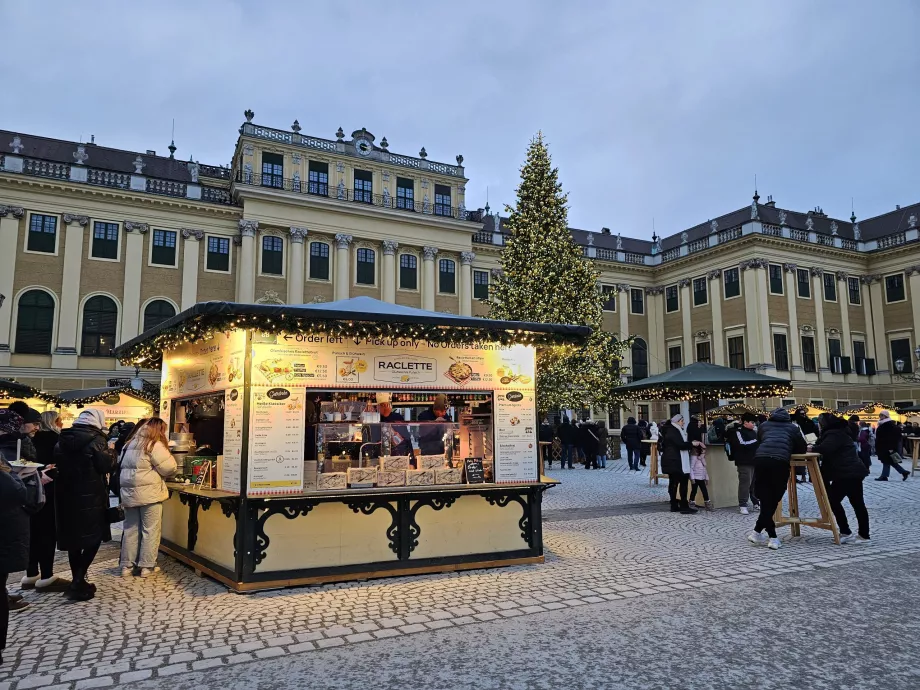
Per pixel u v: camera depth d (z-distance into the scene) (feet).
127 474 24.06
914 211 135.54
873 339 131.75
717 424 43.19
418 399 28.76
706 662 14.75
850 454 29.94
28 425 22.07
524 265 73.51
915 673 14.07
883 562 25.23
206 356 26.32
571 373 69.92
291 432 22.63
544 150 77.56
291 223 105.50
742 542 29.91
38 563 23.49
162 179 100.32
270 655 15.42
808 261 126.52
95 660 15.19
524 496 26.02
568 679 13.83
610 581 22.54
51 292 92.32
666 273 140.46
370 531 23.29
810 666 14.48
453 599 20.30
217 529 23.73
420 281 115.75
